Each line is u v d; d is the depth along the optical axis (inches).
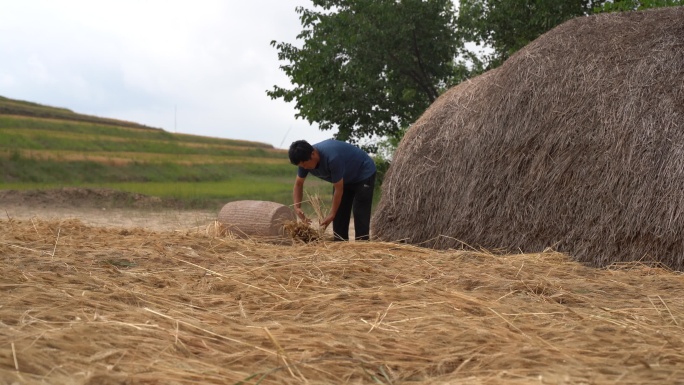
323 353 115.4
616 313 157.5
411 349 119.5
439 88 921.5
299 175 301.3
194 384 99.3
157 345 116.0
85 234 269.0
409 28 799.1
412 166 316.8
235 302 157.9
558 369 107.8
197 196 847.1
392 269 205.5
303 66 831.1
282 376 106.0
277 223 304.7
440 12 865.5
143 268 198.5
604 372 108.7
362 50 807.1
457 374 108.1
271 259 219.9
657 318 154.6
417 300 159.6
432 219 306.5
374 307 151.2
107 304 143.1
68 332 116.6
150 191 944.3
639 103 263.1
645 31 287.4
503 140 288.7
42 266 188.1
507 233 279.6
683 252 238.4
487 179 289.0
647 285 202.1
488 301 162.1
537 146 279.1
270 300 161.6
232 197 844.0
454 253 243.0
